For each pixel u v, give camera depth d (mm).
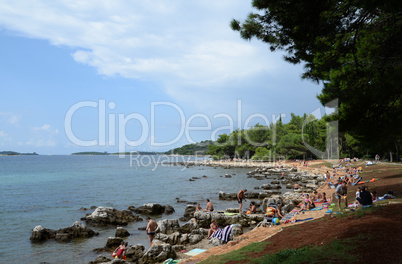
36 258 17484
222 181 66312
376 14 10016
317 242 10656
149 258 15133
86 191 50031
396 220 11570
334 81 10633
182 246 17344
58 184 61844
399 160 62719
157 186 57625
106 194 46188
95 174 92812
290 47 12688
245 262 9875
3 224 26203
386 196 19391
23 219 28250
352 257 8258
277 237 13469
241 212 25938
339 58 11117
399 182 26766
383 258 7840
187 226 22016
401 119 9047
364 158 81812
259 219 24219
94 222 25750
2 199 40875
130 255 16828
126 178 77438
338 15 10109
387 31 10102
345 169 58375
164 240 18672
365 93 9203
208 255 13234
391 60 9633
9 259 17375
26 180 71062
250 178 72875
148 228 19438
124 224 25594
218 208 32781
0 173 96688
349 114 9648
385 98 8977
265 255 10156
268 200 28000
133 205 36219
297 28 10734
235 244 14500
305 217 18891
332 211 18844
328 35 10977
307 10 9859
